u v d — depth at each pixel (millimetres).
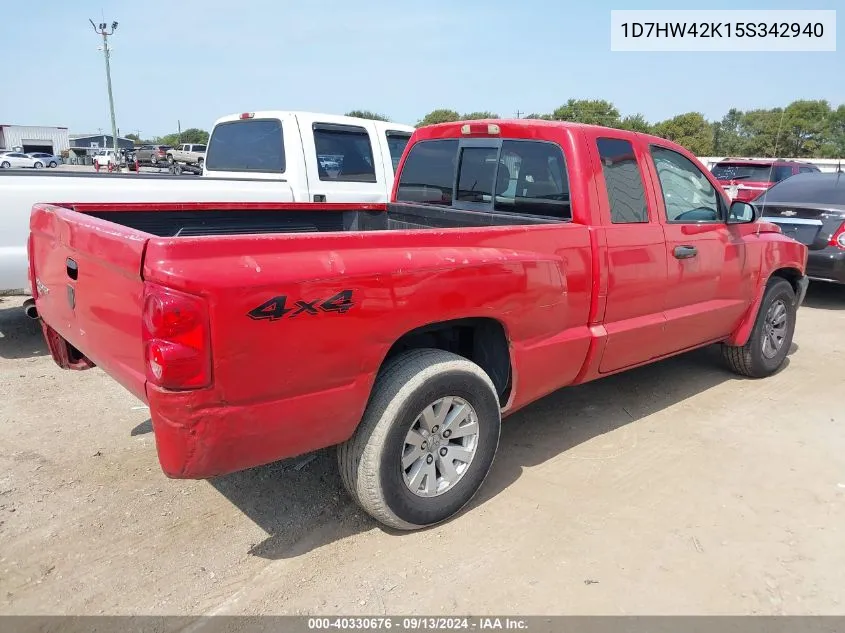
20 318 6664
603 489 3543
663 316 4152
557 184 3764
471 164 4395
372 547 2990
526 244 3262
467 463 3186
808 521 3273
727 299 4707
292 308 2424
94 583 2703
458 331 3506
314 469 3686
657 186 4062
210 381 2301
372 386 2779
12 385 4840
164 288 2217
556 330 3467
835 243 7895
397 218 4969
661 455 3955
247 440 2453
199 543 2990
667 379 5336
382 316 2682
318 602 2625
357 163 7465
